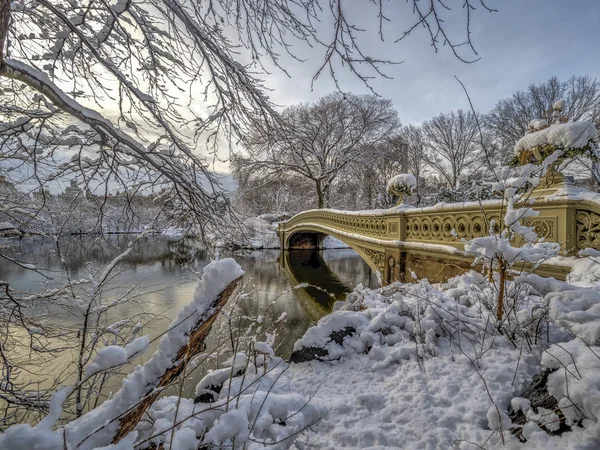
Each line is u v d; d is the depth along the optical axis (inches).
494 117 928.9
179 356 55.2
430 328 90.0
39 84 72.2
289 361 96.0
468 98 83.9
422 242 228.2
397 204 276.8
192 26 109.7
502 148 847.7
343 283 564.1
